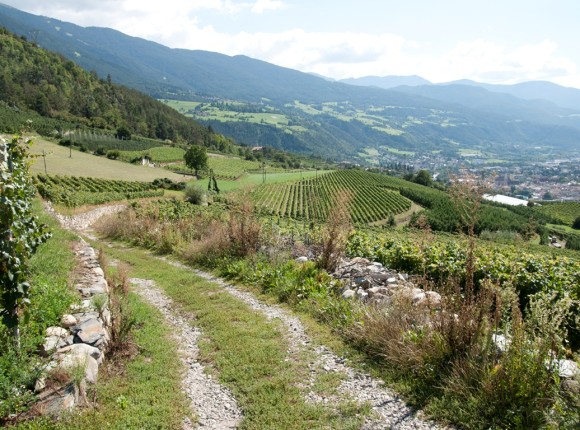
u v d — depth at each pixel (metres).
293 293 8.42
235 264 11.09
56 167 67.06
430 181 117.44
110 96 158.88
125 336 6.05
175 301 9.02
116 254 15.15
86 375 4.74
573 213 77.31
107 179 64.88
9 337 4.66
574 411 3.61
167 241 15.59
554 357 4.21
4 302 4.39
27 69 136.88
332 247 9.61
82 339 5.39
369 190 90.75
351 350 5.82
